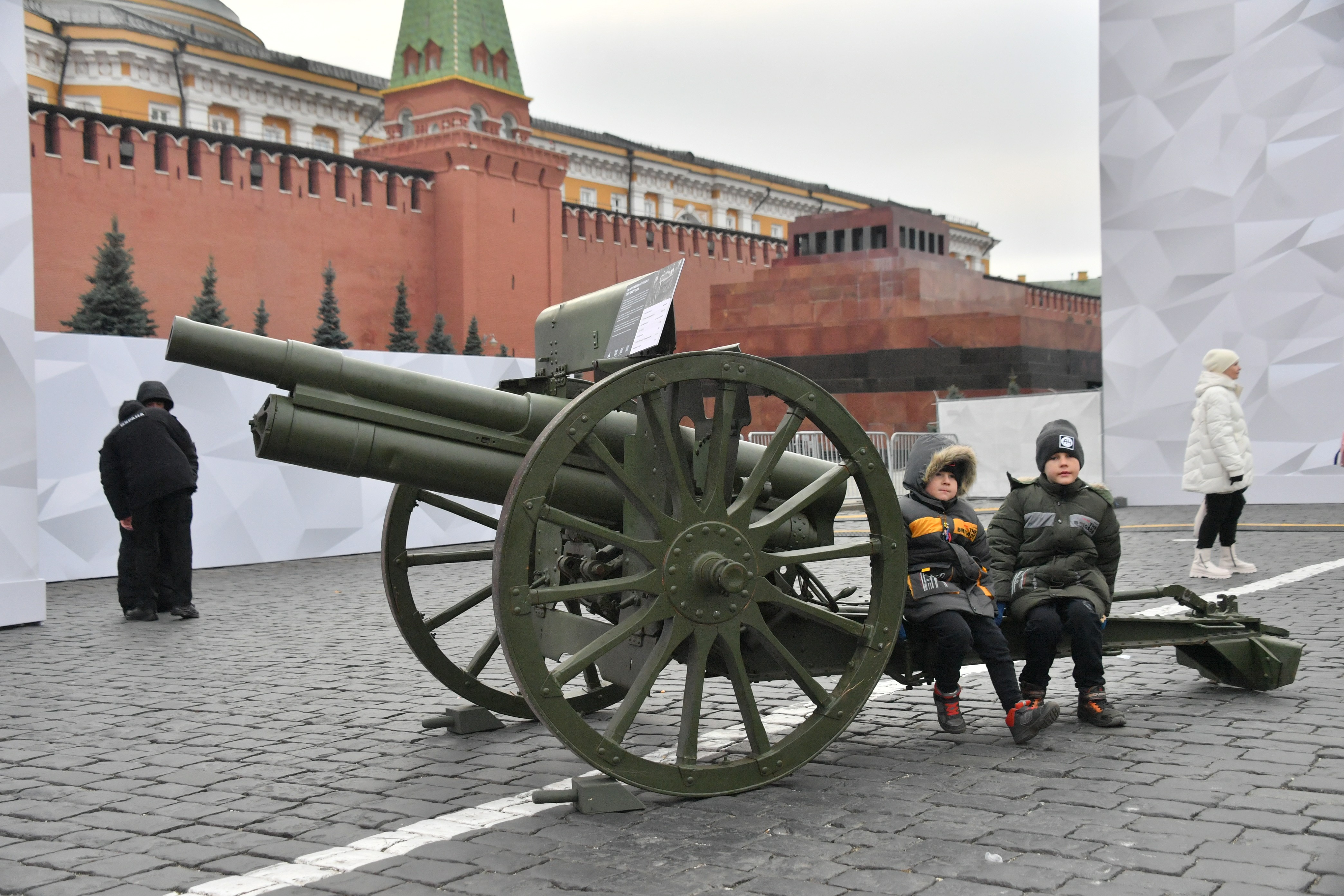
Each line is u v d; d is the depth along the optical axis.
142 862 3.45
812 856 3.34
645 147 73.50
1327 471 16.02
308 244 47.31
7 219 8.27
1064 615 4.81
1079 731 4.78
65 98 53.06
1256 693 5.38
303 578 11.17
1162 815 3.64
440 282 51.69
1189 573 9.83
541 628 4.72
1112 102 17.30
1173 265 16.91
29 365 8.46
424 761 4.55
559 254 54.22
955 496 4.65
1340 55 15.82
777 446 3.96
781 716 5.12
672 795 3.87
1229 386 9.40
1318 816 3.60
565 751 4.68
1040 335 43.34
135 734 5.08
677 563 3.80
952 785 4.02
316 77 58.91
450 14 54.91
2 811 3.98
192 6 64.38
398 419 3.88
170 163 43.56
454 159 51.28
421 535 13.88
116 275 39.81
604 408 3.66
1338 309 15.93
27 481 8.43
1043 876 3.15
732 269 61.81
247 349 3.76
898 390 44.16
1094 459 20.22
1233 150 16.41
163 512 8.69
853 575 10.40
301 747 4.81
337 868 3.35
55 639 7.80
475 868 3.32
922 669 4.71
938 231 56.31
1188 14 16.59
